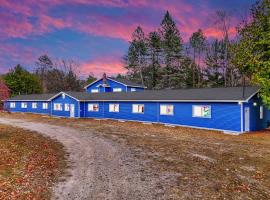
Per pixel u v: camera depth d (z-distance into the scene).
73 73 97.88
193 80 70.31
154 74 77.31
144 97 36.34
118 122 36.53
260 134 25.06
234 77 60.72
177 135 24.48
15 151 17.16
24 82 77.50
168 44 74.94
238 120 25.80
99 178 11.91
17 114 52.88
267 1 27.02
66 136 23.86
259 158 15.48
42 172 12.68
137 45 80.12
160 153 16.81
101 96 44.22
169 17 74.69
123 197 9.82
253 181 11.59
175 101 31.47
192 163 14.42
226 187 10.88
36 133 25.84
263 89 26.53
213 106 27.84
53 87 96.19
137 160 15.09
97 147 18.73
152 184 11.19
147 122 35.03
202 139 22.28
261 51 27.64
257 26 28.03
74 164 14.20
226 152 17.05
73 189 10.55
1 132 26.36
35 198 9.61
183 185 11.09
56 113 48.88
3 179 11.55
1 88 27.84
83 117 44.62
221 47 66.94
